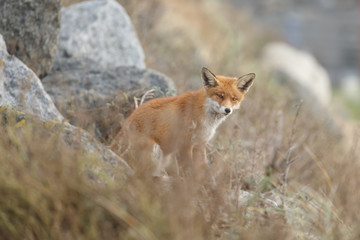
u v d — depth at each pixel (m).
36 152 9.41
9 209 9.25
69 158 9.57
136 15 31.06
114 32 22.62
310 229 11.34
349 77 80.25
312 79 53.06
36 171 9.31
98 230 9.10
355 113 56.03
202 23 52.03
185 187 9.99
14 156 9.35
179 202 9.21
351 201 12.28
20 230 9.17
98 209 9.22
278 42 74.12
